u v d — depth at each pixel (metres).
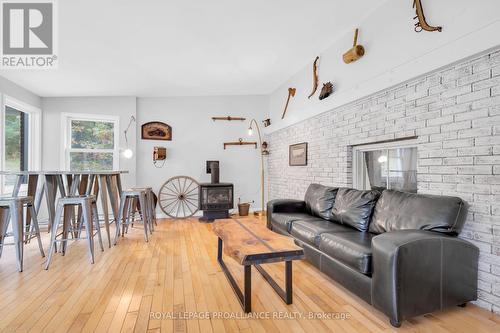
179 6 2.58
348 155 3.31
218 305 1.95
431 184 2.25
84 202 2.80
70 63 3.63
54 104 4.75
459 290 1.80
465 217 1.92
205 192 4.99
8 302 1.97
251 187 5.80
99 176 3.35
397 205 2.24
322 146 3.82
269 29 3.10
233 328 1.67
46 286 2.23
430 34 2.23
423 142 2.32
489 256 1.84
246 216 5.40
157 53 3.53
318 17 2.91
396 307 1.59
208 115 5.64
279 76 4.70
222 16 2.79
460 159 2.03
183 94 5.41
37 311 1.85
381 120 2.77
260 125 5.84
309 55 3.88
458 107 2.04
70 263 2.76
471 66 1.96
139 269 2.61
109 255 3.02
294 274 2.52
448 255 1.75
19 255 2.55
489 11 1.82
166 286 2.25
